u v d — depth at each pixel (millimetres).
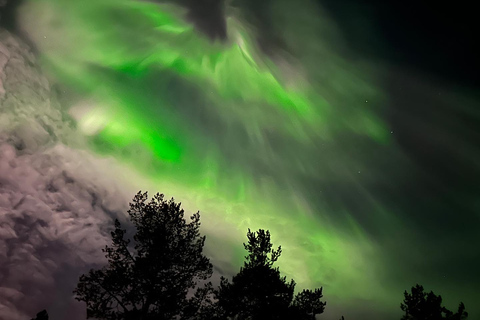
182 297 10078
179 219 10773
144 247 10414
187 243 10516
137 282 9891
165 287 10031
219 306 10805
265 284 10812
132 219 10961
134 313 9672
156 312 9867
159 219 10664
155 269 10016
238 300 10789
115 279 9703
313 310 10953
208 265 10648
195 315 10258
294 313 10594
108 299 9812
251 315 10711
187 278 10312
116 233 10453
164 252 10078
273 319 10531
